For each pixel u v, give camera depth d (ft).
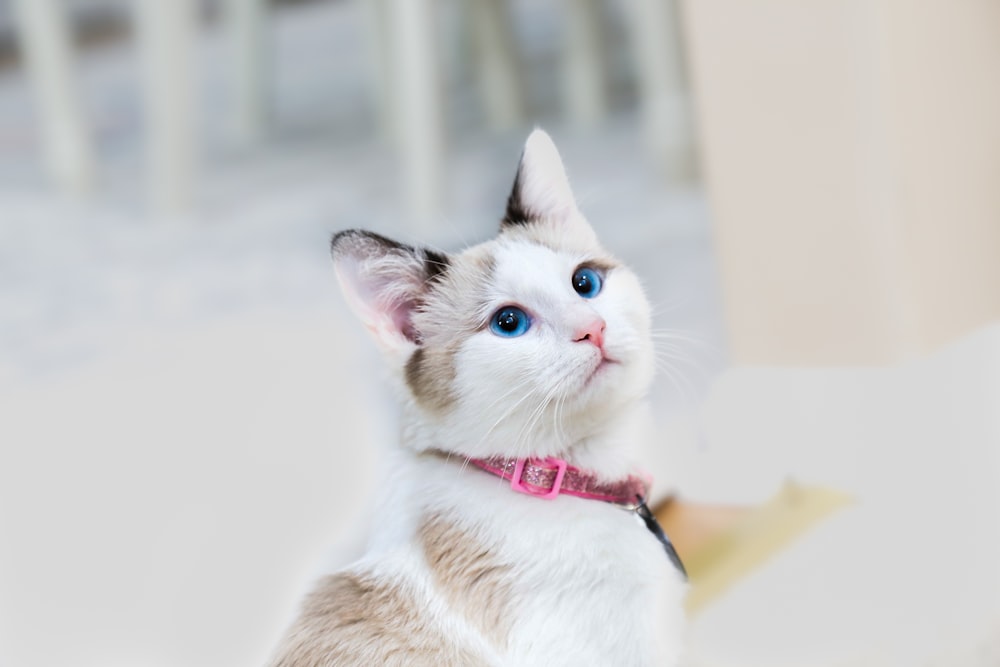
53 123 9.68
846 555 4.56
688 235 6.91
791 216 5.30
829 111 5.20
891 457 4.81
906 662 4.27
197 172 9.49
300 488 5.22
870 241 5.22
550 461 3.93
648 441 4.09
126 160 10.69
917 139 5.26
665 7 8.05
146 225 8.89
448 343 4.01
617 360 3.97
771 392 5.07
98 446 5.69
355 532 4.27
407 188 7.84
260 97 11.27
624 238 6.98
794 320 5.32
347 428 5.43
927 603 4.40
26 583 5.04
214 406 5.98
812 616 4.40
